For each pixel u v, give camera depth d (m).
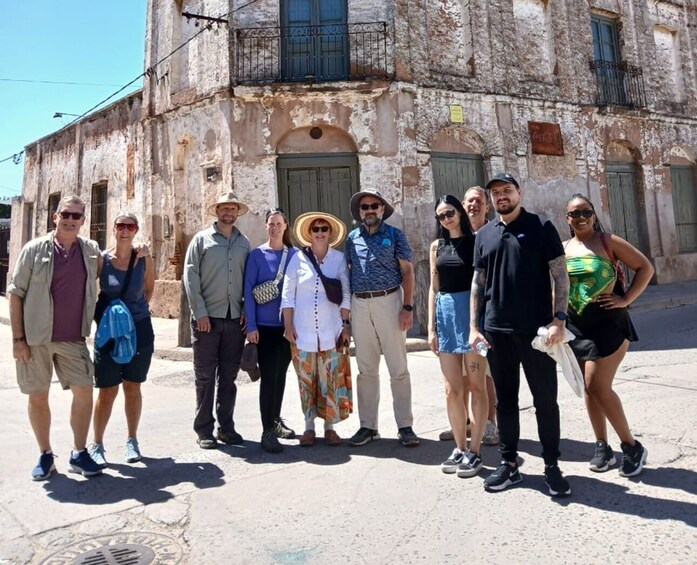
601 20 15.48
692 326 9.87
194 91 12.30
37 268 3.93
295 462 4.28
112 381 4.23
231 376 4.83
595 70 14.75
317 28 11.64
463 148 12.71
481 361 3.96
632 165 15.85
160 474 4.07
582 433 4.66
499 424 3.67
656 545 2.81
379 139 11.47
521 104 13.30
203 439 4.67
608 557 2.72
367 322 4.66
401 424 4.60
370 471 4.03
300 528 3.17
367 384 4.77
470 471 3.83
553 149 13.76
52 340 3.97
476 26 12.82
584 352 3.69
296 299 4.73
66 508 3.50
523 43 13.82
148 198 13.69
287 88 11.19
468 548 2.88
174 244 12.90
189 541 3.05
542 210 13.40
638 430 4.59
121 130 15.63
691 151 17.00
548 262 3.48
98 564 2.82
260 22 11.55
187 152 12.81
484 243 3.69
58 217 4.03
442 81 12.20
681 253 16.48
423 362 8.28
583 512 3.22
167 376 7.70
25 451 4.61
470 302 3.84
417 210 11.52
